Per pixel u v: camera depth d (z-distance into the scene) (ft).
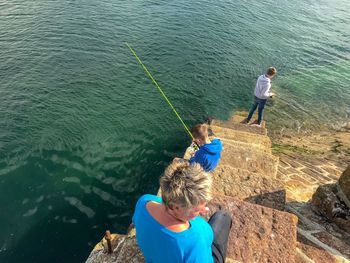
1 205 25.50
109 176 29.30
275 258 13.99
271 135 40.75
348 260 16.62
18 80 39.19
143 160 31.68
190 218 8.20
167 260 8.34
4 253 22.56
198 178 7.89
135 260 13.66
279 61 57.31
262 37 63.36
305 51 62.49
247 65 52.95
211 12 68.39
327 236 18.76
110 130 34.60
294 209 21.38
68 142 32.09
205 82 46.52
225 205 16.29
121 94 40.24
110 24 55.31
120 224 25.39
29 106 35.63
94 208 26.30
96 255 14.19
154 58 48.85
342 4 91.45
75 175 28.84
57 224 24.75
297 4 84.64
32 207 25.70
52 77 40.73
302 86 52.44
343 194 20.67
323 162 32.94
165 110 39.29
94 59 45.73
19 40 46.96
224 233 12.04
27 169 28.66
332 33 71.67
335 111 47.96
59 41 48.19
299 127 43.37
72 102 37.37
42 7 57.62
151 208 8.88
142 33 54.60
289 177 27.45
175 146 34.14
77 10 58.23
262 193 19.40
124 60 46.75
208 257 8.37
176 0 70.49
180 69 47.83
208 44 55.98
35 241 23.47
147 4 65.72
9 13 54.08
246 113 42.83
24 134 32.09
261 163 24.26
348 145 39.19
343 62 61.11
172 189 7.83
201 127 17.89
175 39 54.90
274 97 48.83
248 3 78.13
